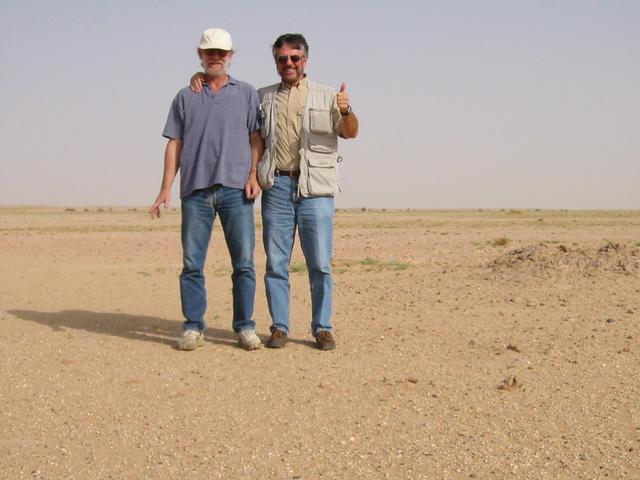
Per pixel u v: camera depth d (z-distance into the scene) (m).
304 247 6.19
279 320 6.27
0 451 3.97
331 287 6.24
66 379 5.32
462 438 4.12
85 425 4.36
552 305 8.05
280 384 5.12
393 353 6.03
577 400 4.76
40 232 31.92
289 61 5.94
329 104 6.00
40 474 3.67
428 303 8.48
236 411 4.58
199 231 6.16
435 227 41.22
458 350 6.13
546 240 24.50
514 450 3.95
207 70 6.01
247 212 6.14
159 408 4.65
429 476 3.62
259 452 3.93
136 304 9.30
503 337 6.59
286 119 6.04
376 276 11.72
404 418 4.44
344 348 6.24
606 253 10.05
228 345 6.39
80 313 8.40
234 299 6.27
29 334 6.96
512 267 10.12
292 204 6.17
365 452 3.92
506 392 4.93
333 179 6.11
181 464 3.78
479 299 8.59
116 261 17.02
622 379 5.20
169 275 13.23
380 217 70.00
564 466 3.74
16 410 4.64
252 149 6.16
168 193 6.14
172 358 5.91
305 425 4.33
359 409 4.60
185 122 6.06
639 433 4.18
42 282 12.02
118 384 5.18
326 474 3.65
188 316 6.23
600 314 7.47
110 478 3.62
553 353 5.97
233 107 6.03
